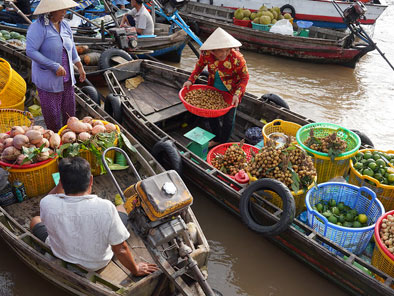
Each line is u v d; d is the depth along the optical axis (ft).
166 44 27.25
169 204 8.25
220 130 17.65
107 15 31.94
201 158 15.75
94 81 24.03
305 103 24.76
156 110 18.38
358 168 13.69
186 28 27.12
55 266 9.29
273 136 15.44
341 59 30.60
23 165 11.76
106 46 25.67
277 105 17.61
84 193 8.30
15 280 11.60
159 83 21.39
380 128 22.08
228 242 13.60
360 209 12.87
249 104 18.44
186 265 8.70
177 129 19.11
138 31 26.37
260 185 12.28
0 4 31.07
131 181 13.41
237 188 13.67
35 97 19.84
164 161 15.37
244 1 36.76
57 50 13.46
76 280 9.14
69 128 13.25
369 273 11.10
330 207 13.07
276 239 12.75
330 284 11.97
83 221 8.26
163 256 8.87
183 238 9.04
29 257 10.17
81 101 16.89
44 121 16.62
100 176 13.61
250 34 32.55
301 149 13.03
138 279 9.75
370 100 25.67
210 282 12.24
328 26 36.19
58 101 14.75
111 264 10.21
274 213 12.27
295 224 12.25
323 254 11.16
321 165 13.92
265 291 12.03
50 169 12.51
